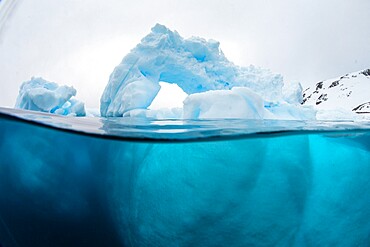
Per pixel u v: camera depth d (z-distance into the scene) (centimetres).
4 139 234
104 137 233
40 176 235
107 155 253
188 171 256
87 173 242
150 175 254
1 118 231
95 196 241
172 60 753
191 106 555
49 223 237
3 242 246
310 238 290
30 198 234
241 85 805
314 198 303
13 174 233
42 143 241
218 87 809
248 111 540
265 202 264
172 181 253
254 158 271
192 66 767
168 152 261
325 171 323
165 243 247
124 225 243
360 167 342
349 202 321
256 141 282
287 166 287
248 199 259
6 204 235
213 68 798
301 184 286
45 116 347
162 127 332
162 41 723
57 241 240
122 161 258
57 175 236
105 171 248
